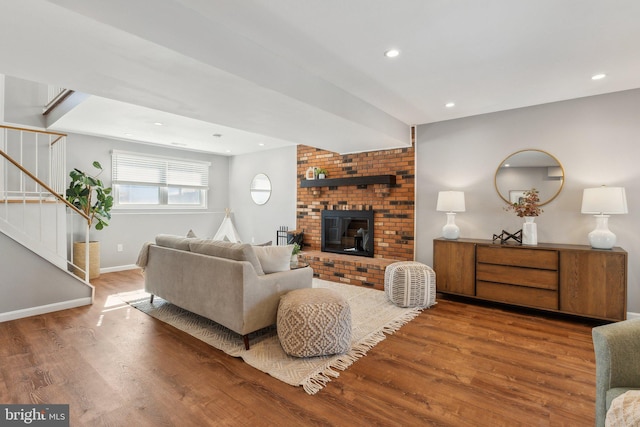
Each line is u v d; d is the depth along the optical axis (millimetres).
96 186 4961
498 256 3555
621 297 2955
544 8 1923
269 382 2082
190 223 6473
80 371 2180
